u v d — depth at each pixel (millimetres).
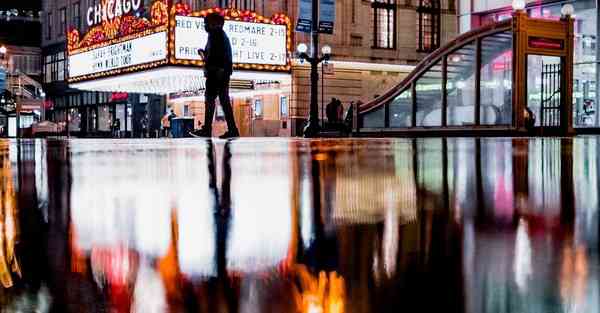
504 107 17234
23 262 1403
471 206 2225
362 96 44312
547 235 1572
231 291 1154
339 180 3293
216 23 17656
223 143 10398
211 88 18094
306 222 1909
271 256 1431
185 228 1832
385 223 1868
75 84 45000
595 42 28797
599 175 3467
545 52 17188
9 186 3102
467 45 17844
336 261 1359
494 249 1422
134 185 3119
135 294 1146
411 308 1051
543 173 3621
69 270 1318
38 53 77125
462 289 1127
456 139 11539
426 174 3615
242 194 2693
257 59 37438
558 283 1132
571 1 29859
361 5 43906
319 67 42250
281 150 7070
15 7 79562
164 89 46938
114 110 62719
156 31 34875
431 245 1495
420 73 19469
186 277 1252
